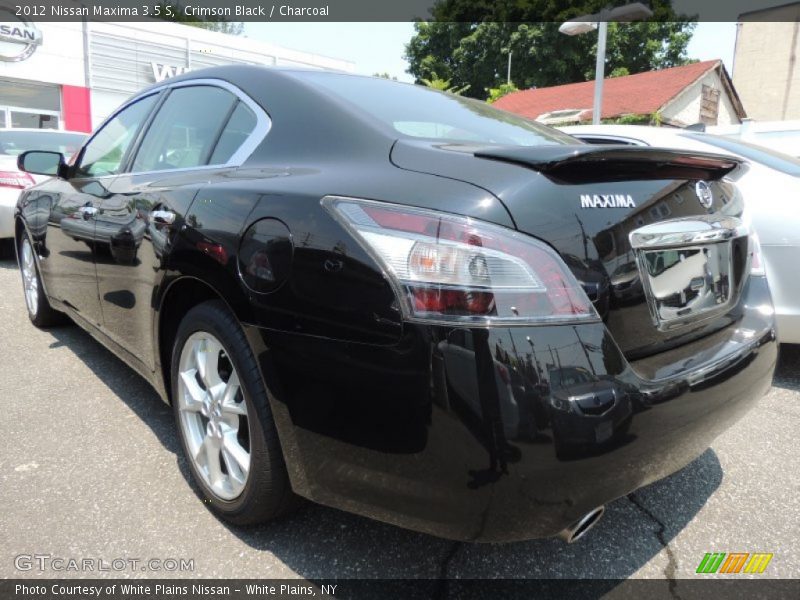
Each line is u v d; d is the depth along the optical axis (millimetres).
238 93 2354
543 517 1430
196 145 2438
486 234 1437
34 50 17281
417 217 1480
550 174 1562
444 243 1435
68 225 3090
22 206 3889
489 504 1398
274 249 1676
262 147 2102
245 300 1734
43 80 17562
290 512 2004
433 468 1434
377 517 1613
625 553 2002
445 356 1385
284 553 1954
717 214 1944
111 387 3232
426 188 1549
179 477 2383
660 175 1791
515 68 36344
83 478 2357
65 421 2830
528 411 1360
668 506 2279
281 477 1838
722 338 1944
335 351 1538
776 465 2594
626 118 20625
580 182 1607
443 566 1911
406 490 1503
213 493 2090
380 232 1499
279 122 2109
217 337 1927
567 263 1495
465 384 1371
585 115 19016
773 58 25531
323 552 1960
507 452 1358
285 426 1697
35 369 3469
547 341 1411
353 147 1854
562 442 1376
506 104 27047
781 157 3836
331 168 1805
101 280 2766
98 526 2070
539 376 1380
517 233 1458
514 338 1387
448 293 1406
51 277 3516
